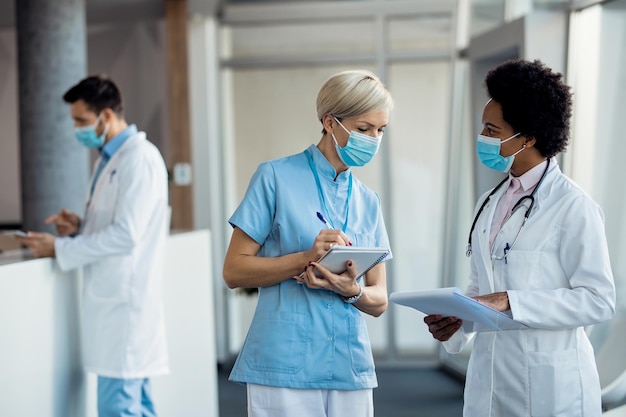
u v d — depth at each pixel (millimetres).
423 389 6223
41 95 4703
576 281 2086
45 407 3146
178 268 4301
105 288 3379
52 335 3213
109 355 3369
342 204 2367
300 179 2332
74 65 4773
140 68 6953
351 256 2176
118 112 3539
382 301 2387
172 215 6457
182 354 4344
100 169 3564
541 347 2135
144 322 3428
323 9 7012
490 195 2326
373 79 2258
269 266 2234
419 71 7074
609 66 4250
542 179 2176
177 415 4270
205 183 6996
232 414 5477
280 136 7270
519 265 2150
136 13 6703
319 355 2275
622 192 4121
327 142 2344
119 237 3297
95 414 3590
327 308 2291
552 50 4652
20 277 2988
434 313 2156
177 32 6480
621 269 4133
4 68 7188
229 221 2314
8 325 2893
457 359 6789
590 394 2146
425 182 7145
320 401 2293
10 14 6797
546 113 2109
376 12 6961
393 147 7152
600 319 2064
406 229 7176
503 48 5363
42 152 4707
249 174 7305
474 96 6145
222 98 7262
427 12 6887
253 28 7172
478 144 2230
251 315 7250
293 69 7223
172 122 6477
